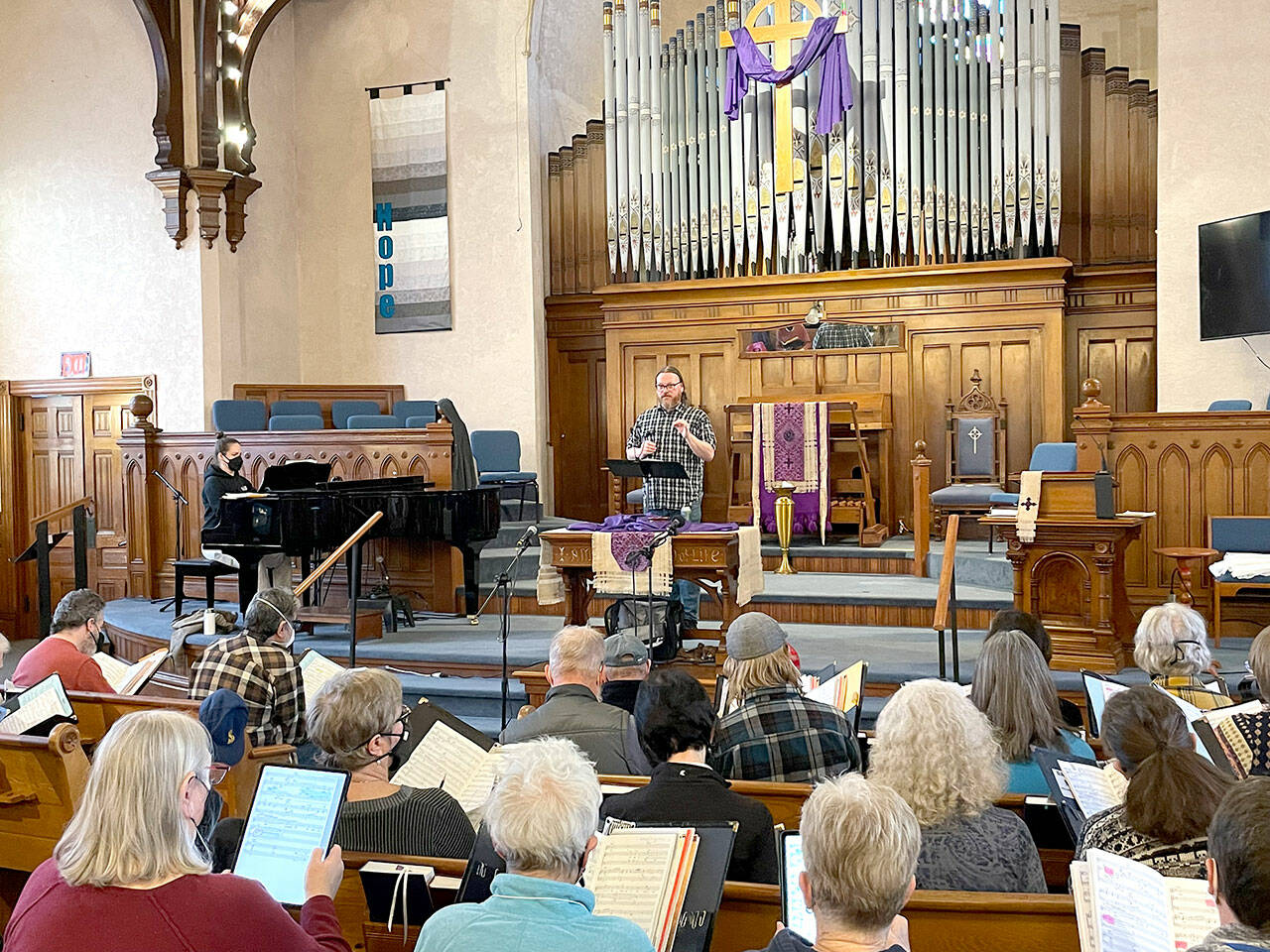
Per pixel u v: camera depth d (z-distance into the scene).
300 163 13.16
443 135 12.72
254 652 4.94
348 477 10.20
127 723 2.19
